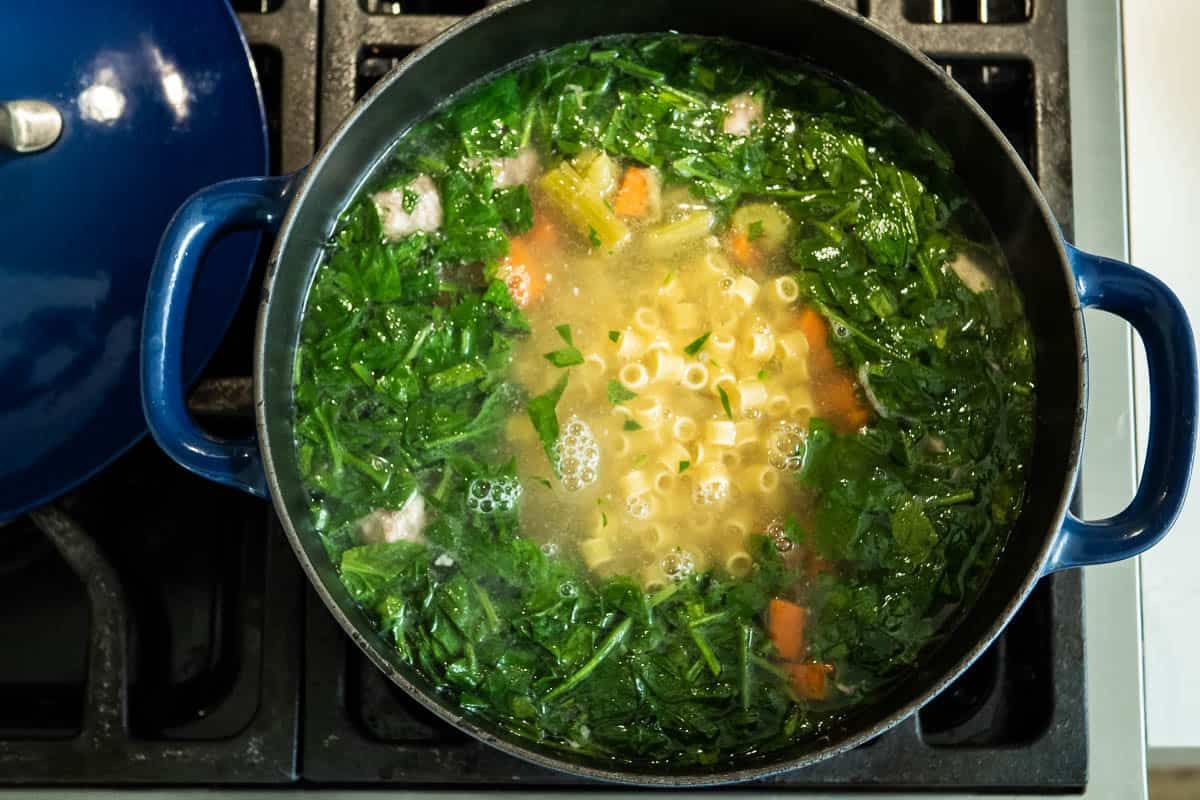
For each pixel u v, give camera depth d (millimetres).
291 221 604
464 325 663
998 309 657
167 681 680
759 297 678
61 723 677
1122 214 691
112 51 690
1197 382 605
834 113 675
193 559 689
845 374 671
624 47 670
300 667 659
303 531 620
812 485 664
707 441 669
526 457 661
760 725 632
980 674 682
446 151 670
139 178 688
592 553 655
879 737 656
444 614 641
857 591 647
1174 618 720
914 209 670
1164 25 739
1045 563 603
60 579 694
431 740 660
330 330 653
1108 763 665
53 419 681
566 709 634
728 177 678
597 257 678
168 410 599
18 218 683
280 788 661
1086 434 683
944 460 653
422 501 651
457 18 688
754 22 650
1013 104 710
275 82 705
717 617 648
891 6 692
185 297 603
